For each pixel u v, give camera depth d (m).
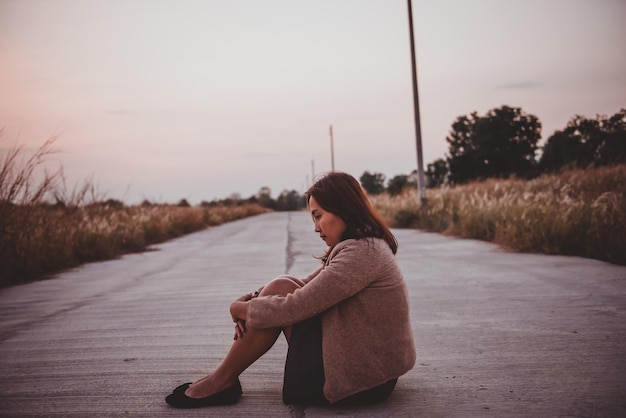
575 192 16.67
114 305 6.00
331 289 2.46
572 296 5.48
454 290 6.11
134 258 11.52
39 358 3.86
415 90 19.44
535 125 49.72
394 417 2.59
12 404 2.91
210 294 6.52
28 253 8.82
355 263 2.48
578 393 2.85
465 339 4.04
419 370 3.34
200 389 2.82
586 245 8.66
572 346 3.74
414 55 19.45
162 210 21.78
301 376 2.61
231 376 2.80
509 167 49.12
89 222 12.26
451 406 2.72
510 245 10.34
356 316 2.55
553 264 7.78
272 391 3.03
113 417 2.69
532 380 3.08
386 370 2.56
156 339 4.34
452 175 50.56
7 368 3.62
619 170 19.23
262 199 103.56
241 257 10.74
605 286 5.93
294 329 2.67
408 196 24.38
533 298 5.47
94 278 8.45
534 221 10.12
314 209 2.67
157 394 3.03
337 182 2.62
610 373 3.16
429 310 5.11
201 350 3.97
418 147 19.31
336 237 2.64
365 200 2.63
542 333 4.12
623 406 2.66
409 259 9.15
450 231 14.10
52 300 6.49
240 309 2.67
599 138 35.88
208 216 29.42
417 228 17.67
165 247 14.41
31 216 9.45
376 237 2.60
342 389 2.53
